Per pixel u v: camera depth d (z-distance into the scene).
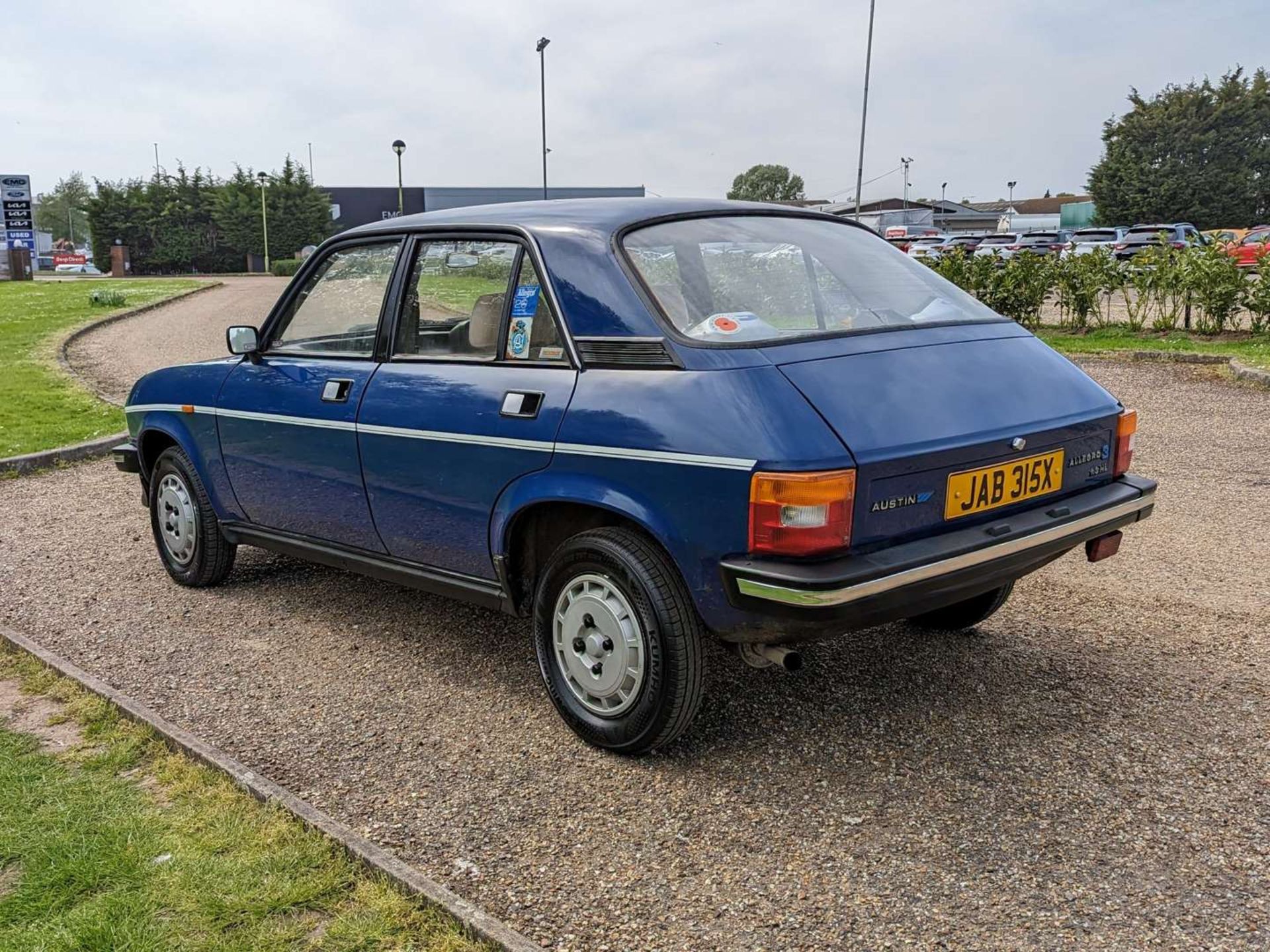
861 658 4.23
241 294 33.25
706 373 3.15
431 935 2.56
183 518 5.39
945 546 3.08
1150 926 2.54
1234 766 3.28
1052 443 3.46
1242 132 60.75
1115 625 4.50
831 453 2.92
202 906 2.68
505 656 4.45
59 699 4.02
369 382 4.20
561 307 3.53
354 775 3.45
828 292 3.67
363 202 72.12
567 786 3.33
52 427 10.05
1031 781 3.24
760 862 2.87
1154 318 15.17
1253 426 8.55
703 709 3.83
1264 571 5.09
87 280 46.16
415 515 4.05
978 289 15.25
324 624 4.90
